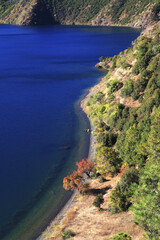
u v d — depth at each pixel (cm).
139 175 3581
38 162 5747
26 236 3788
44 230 3841
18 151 6222
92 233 3288
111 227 3216
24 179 5166
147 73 6812
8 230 3941
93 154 5847
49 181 5084
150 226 2200
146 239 2461
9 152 6178
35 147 6388
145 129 4572
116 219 3366
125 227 3086
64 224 3816
